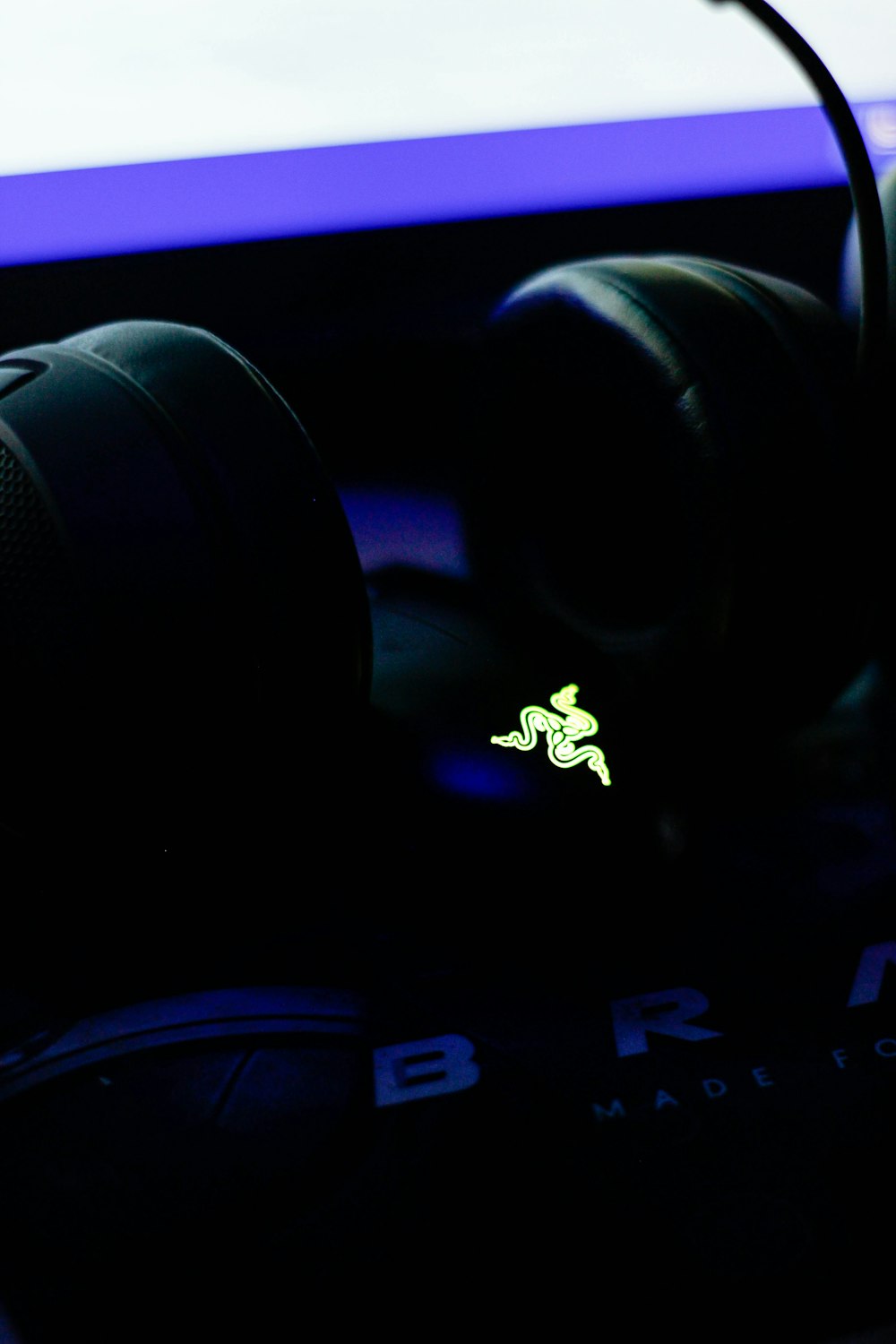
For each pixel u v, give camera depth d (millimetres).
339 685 539
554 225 744
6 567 526
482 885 561
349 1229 506
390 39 724
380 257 731
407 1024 544
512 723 567
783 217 758
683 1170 514
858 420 544
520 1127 522
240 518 525
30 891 569
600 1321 491
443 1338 490
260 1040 541
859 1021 542
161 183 714
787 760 615
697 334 556
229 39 711
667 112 747
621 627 591
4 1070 535
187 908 570
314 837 570
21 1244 505
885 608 589
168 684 528
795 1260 499
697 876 580
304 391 717
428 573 621
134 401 528
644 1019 544
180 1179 514
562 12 731
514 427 605
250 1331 492
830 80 520
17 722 533
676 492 561
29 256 708
